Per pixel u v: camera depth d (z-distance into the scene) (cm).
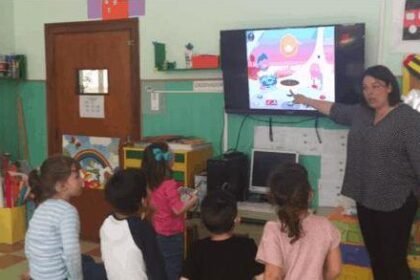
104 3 405
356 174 253
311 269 173
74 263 202
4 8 437
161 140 359
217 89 365
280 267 177
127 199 197
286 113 333
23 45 447
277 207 185
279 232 180
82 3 414
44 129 447
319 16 326
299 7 331
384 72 238
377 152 239
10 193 417
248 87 343
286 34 324
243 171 339
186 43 373
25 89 451
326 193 332
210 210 186
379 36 308
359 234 271
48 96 440
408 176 238
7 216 413
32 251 207
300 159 338
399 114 236
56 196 216
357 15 314
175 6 375
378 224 245
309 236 176
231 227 189
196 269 185
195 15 368
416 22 297
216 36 361
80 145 431
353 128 255
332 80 314
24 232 425
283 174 182
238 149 360
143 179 206
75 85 427
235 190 326
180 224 287
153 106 393
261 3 343
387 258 244
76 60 423
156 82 389
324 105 289
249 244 187
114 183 200
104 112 417
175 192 281
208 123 371
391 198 239
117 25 400
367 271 270
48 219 205
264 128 349
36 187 221
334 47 309
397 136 234
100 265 262
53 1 427
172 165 309
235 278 179
